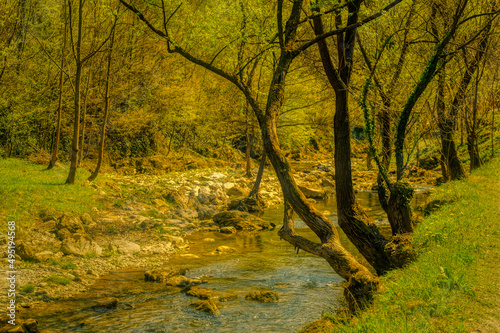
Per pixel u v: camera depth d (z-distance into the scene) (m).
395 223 9.12
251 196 19.17
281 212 18.66
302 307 7.72
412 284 5.95
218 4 14.11
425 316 4.70
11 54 21.20
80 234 11.45
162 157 27.84
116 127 26.66
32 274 8.74
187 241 13.10
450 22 10.34
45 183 16.14
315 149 46.75
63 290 8.24
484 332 4.36
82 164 23.67
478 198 11.91
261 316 7.27
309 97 20.75
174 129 32.41
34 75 22.75
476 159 18.80
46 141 25.03
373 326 4.70
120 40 21.78
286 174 8.20
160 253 11.50
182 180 22.39
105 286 8.70
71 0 19.42
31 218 12.09
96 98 23.64
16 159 21.91
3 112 22.28
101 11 19.03
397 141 9.40
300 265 10.62
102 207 15.26
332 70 9.23
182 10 13.35
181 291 8.51
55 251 10.35
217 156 34.44
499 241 7.62
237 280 9.40
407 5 11.78
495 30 12.74
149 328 6.69
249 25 12.93
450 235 8.22
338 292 8.59
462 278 5.66
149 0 10.24
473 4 12.06
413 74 11.45
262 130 8.77
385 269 8.77
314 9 9.02
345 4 8.84
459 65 13.20
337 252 7.49
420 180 26.19
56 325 6.69
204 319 7.10
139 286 8.77
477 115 18.53
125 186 19.59
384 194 9.84
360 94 10.48
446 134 15.62
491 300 5.14
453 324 4.53
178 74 27.30
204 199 19.17
